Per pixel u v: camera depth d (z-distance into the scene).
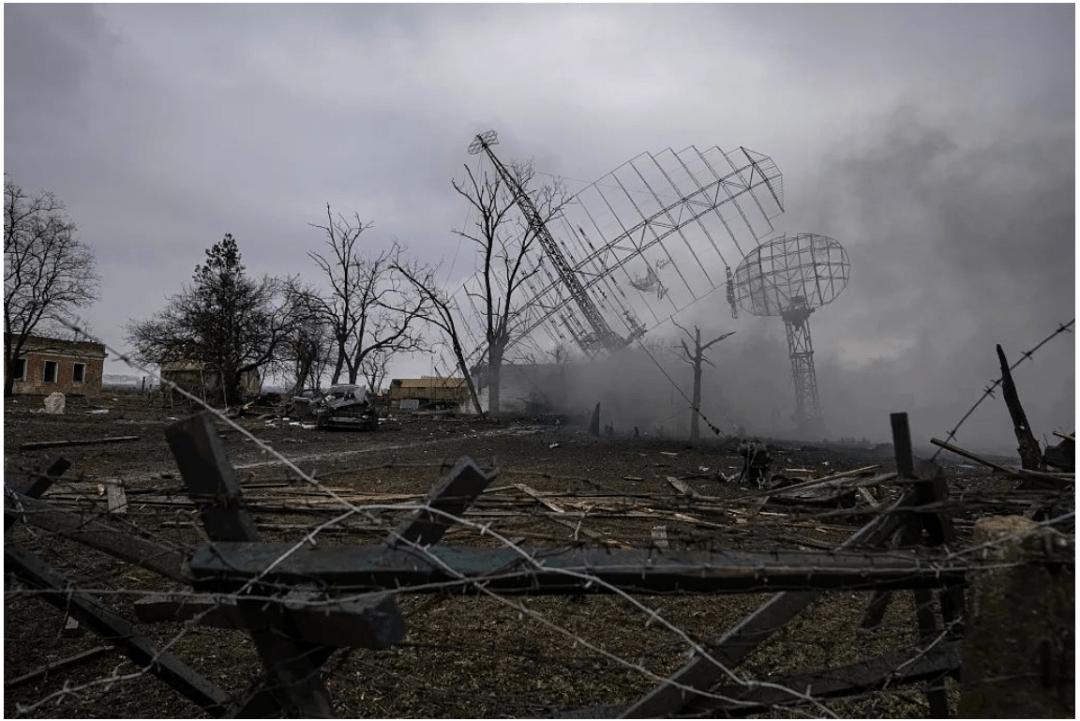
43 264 40.75
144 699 3.85
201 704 3.17
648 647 4.65
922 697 3.70
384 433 28.92
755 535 3.10
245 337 45.88
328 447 20.56
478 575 2.15
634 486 12.64
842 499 7.82
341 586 2.16
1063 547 2.15
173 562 2.93
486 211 44.19
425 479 11.91
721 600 5.56
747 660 4.42
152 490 4.46
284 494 5.89
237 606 2.14
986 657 2.17
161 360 44.50
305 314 48.69
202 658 4.38
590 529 5.30
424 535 2.29
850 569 2.25
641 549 2.40
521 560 2.20
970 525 5.34
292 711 2.19
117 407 39.75
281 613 2.16
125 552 3.00
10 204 39.09
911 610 5.30
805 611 5.32
